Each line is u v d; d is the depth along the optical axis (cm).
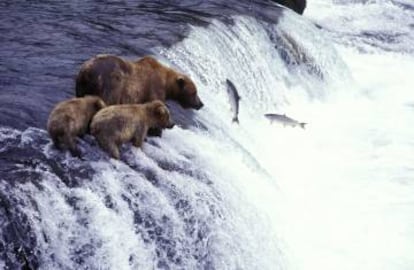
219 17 1992
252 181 1284
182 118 1285
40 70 1374
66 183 920
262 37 2078
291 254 1198
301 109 2005
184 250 988
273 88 1983
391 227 1352
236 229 1085
